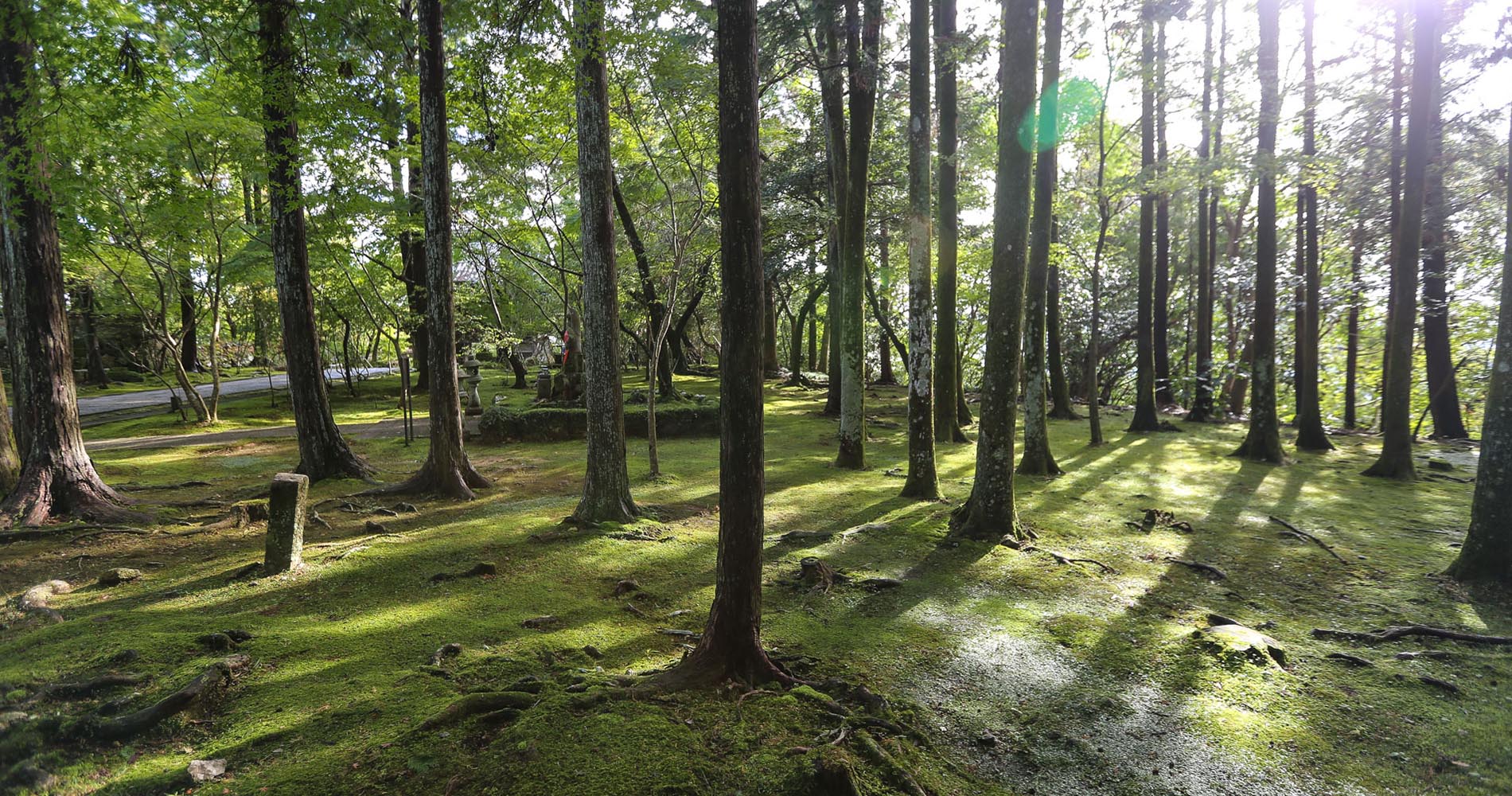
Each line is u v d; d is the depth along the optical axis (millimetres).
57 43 7047
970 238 18750
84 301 26328
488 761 3328
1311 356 14633
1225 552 7426
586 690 3975
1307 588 6355
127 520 8156
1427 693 4406
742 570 4141
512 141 10906
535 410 15680
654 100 11250
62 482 8133
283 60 7785
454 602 5691
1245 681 4523
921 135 9492
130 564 6750
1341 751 3777
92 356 28625
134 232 14195
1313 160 11812
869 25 11031
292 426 17562
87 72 7090
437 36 8805
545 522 8195
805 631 5223
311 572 6434
